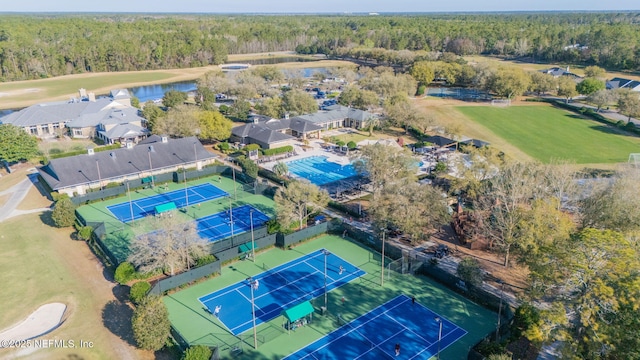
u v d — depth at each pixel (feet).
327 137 428.56
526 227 188.44
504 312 178.40
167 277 199.93
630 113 463.83
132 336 165.07
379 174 283.18
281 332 168.86
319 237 245.86
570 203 248.11
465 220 249.96
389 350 159.63
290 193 239.71
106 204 281.13
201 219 261.65
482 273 195.72
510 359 132.36
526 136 437.99
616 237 139.64
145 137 409.28
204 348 145.28
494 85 585.63
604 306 124.36
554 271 142.00
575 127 469.98
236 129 407.23
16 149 333.21
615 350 122.01
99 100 478.59
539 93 646.33
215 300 188.55
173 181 322.34
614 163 357.61
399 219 219.41
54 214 244.63
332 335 167.43
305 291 195.83
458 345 162.09
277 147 385.50
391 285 200.95
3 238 237.04
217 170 338.34
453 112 532.73
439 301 189.47
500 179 249.34
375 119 454.81
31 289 193.26
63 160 293.43
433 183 305.73
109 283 198.08
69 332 166.30
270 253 228.63
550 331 138.00
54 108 440.86
